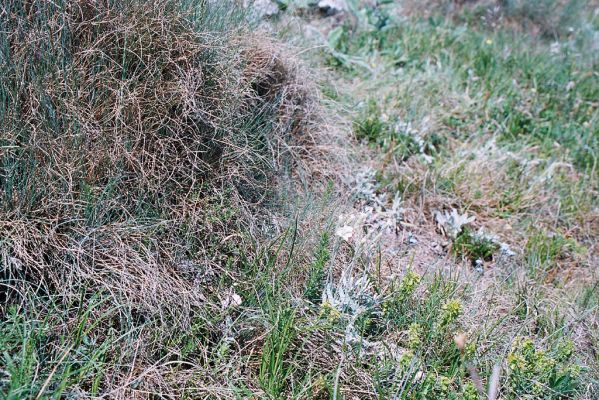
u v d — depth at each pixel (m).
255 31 3.24
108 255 2.17
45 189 2.17
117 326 2.11
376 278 2.55
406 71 4.51
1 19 2.28
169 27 2.55
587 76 5.08
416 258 3.00
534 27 5.93
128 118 2.42
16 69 2.23
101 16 2.45
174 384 2.00
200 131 2.63
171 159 2.50
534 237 3.24
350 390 2.10
